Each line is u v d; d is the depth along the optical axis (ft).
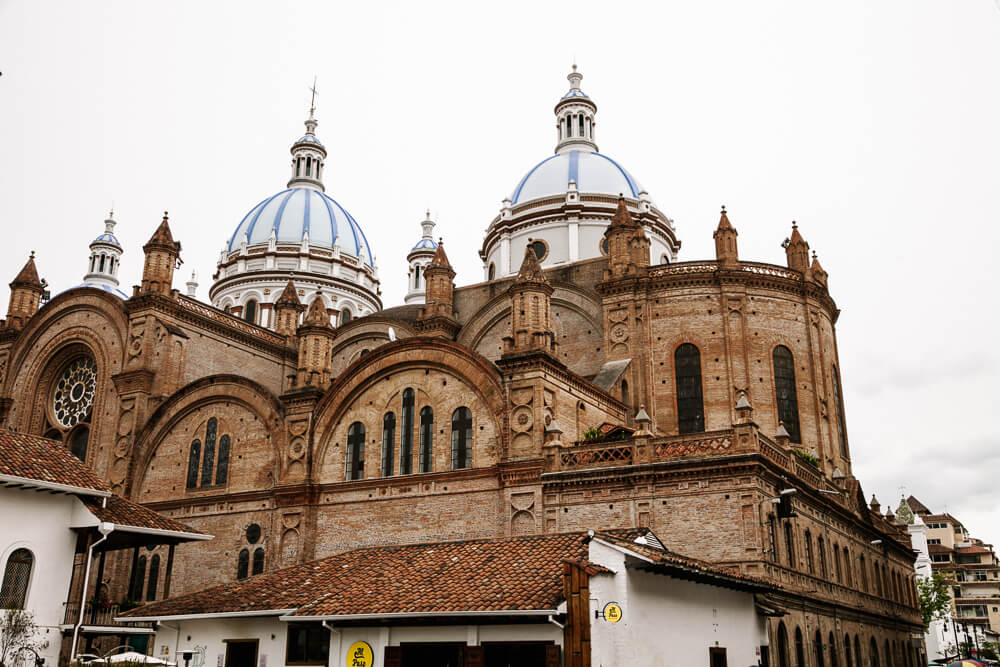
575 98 244.01
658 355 167.12
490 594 92.89
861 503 176.04
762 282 169.37
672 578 93.81
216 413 171.01
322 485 152.87
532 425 134.82
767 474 119.34
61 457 115.65
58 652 106.73
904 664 193.26
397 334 203.51
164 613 115.75
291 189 302.45
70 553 111.34
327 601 103.86
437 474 141.90
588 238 211.20
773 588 106.93
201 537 120.88
